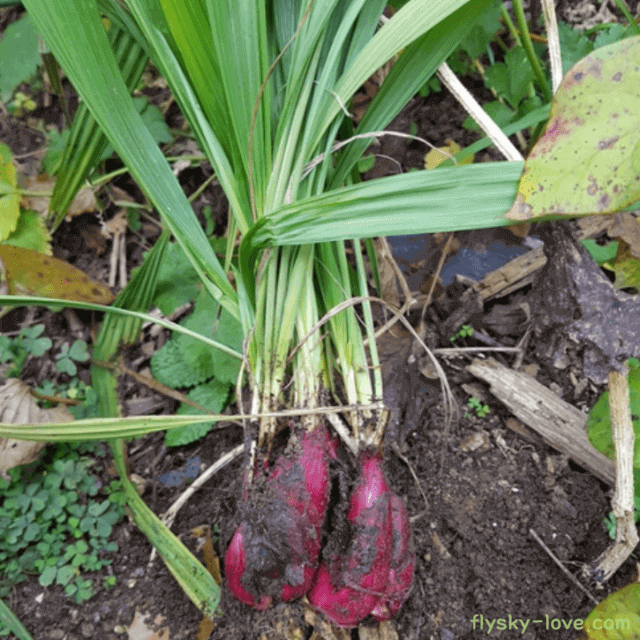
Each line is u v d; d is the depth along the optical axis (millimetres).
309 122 155
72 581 193
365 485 161
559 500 200
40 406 226
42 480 207
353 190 129
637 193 101
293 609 168
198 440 222
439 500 200
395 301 232
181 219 175
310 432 161
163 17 164
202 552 194
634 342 187
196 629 181
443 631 178
